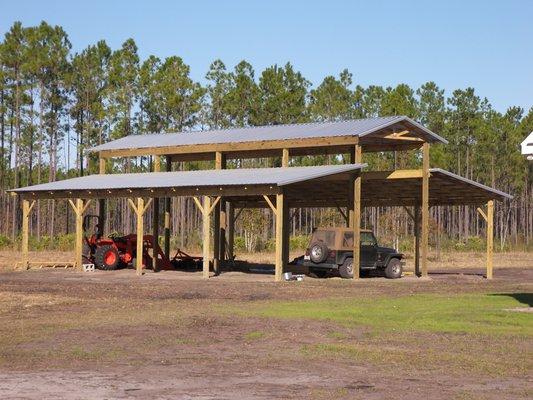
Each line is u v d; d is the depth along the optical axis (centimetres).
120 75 6638
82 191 3612
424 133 3509
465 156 8588
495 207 9306
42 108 6938
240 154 4053
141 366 1258
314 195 3966
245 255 5159
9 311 1992
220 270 3759
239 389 1075
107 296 2408
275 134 3738
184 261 3888
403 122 3466
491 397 1030
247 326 1709
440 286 2942
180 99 6644
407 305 2164
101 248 3681
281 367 1256
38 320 1806
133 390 1063
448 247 6556
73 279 3147
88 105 7019
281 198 3092
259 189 3130
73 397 1013
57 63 6812
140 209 3441
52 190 3662
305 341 1524
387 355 1371
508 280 3338
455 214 9431
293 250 5716
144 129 6875
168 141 4062
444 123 8256
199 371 1216
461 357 1352
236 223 5919
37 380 1132
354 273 3288
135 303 2200
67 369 1228
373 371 1225
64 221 8344
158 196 3391
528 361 1316
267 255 5178
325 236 3369
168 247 3953
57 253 5141
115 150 4131
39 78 6906
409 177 3525
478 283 3133
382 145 3741
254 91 7025
